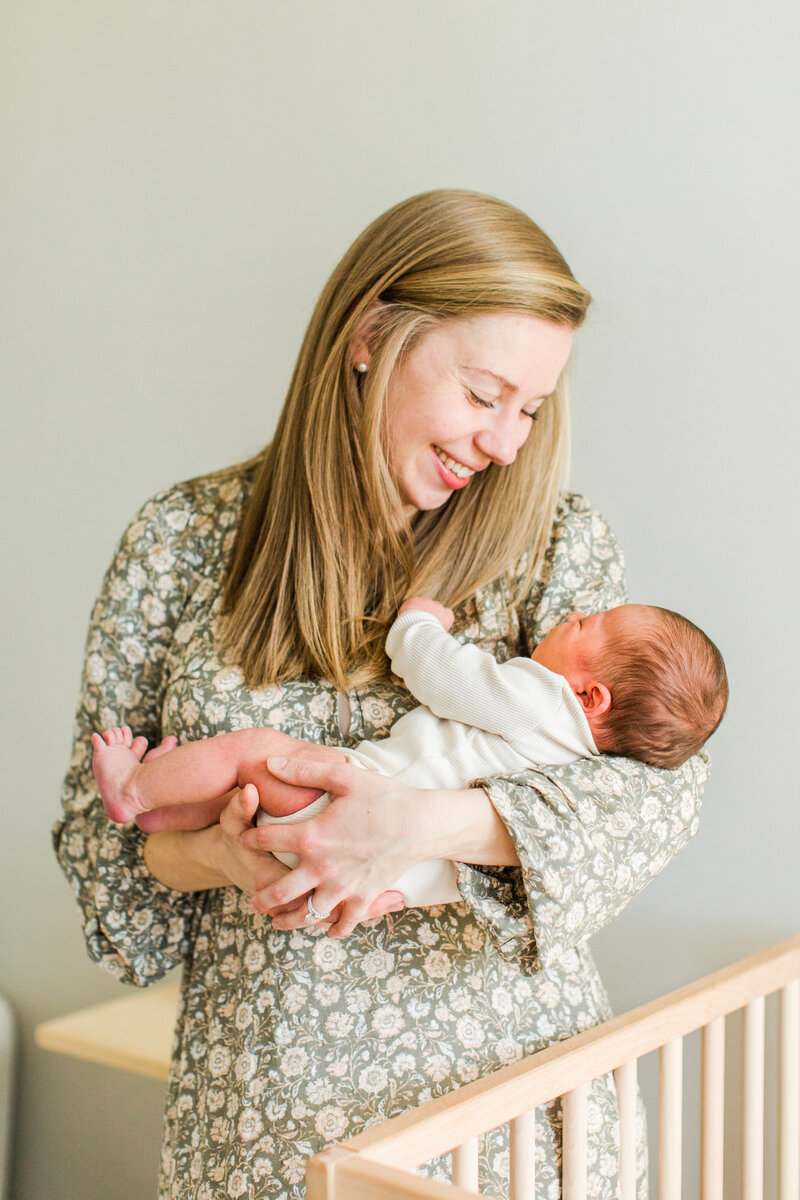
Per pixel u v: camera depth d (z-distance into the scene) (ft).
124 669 3.87
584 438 5.24
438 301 3.29
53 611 6.89
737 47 4.79
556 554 3.73
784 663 4.76
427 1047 3.16
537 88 5.27
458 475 3.54
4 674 7.06
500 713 3.21
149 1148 6.43
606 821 3.00
